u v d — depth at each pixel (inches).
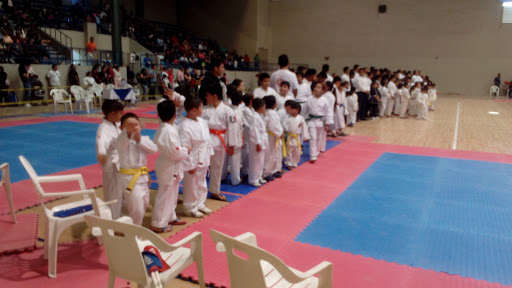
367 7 1027.3
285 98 278.2
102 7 880.3
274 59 1147.9
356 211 194.2
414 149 350.6
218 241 94.3
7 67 555.2
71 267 135.7
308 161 301.3
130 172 148.3
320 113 296.2
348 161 301.7
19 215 181.2
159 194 164.2
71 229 168.7
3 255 142.9
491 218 187.3
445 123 525.7
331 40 1079.0
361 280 129.2
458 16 948.0
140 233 94.3
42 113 539.8
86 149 322.7
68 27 740.0
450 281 129.9
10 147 323.9
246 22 1070.4
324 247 154.0
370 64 1050.1
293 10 1104.8
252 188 232.1
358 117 553.6
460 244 158.6
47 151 312.7
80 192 131.7
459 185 240.4
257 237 161.8
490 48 933.8
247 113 234.4
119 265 101.9
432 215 190.2
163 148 155.3
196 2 1119.6
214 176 208.2
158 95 729.0
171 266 104.8
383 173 266.8
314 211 193.3
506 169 280.8
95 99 619.8
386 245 156.7
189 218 184.2
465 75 965.2
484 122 534.6
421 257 146.8
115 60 700.7
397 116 608.1
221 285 124.8
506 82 925.8
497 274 135.0
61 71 616.7
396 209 197.6
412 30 994.1
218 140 203.5
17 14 674.2
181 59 849.5
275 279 99.4
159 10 1082.1
